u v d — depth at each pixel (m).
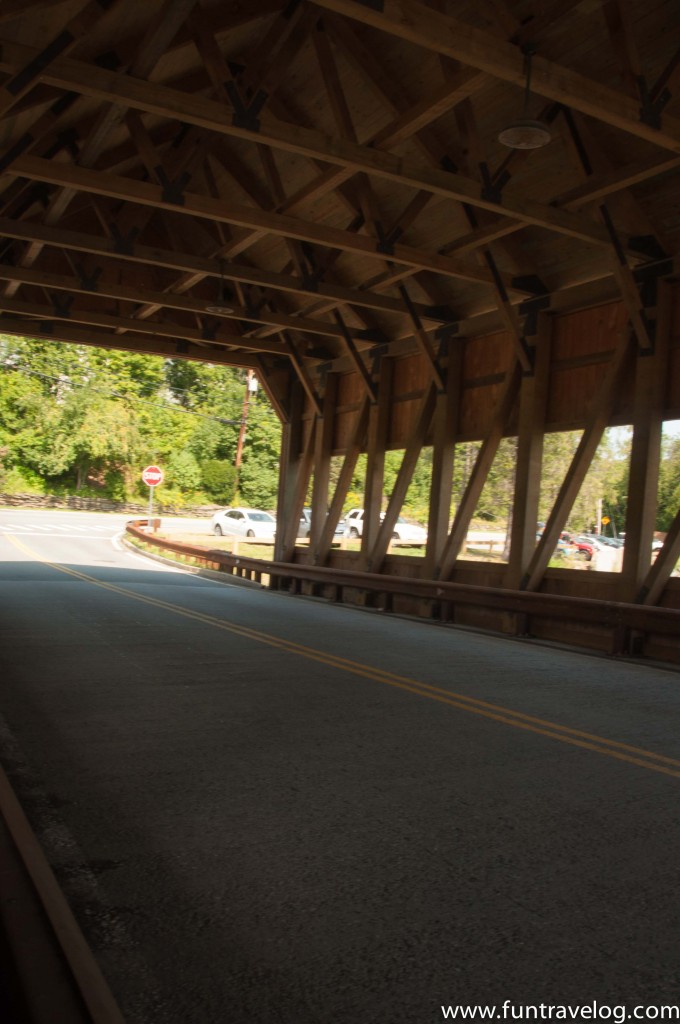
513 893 3.62
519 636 13.91
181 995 2.78
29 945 2.77
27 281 15.69
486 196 10.84
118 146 14.62
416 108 9.56
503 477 33.88
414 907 3.45
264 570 22.34
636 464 12.68
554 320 14.92
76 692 7.27
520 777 5.31
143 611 13.29
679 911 3.50
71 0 8.93
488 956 3.08
